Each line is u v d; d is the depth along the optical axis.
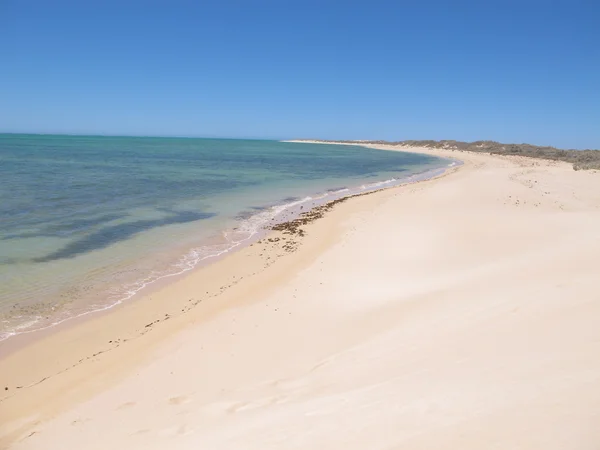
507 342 5.34
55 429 5.18
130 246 13.70
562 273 8.01
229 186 29.50
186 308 9.14
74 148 75.12
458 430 3.50
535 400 3.65
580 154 71.94
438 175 42.12
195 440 4.52
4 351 7.28
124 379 6.37
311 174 41.72
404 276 10.16
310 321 7.93
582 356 4.35
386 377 5.25
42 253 12.37
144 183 28.23
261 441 4.17
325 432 4.09
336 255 12.56
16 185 24.14
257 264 12.30
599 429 2.91
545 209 18.25
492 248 11.65
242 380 6.04
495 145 103.19
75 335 7.90
